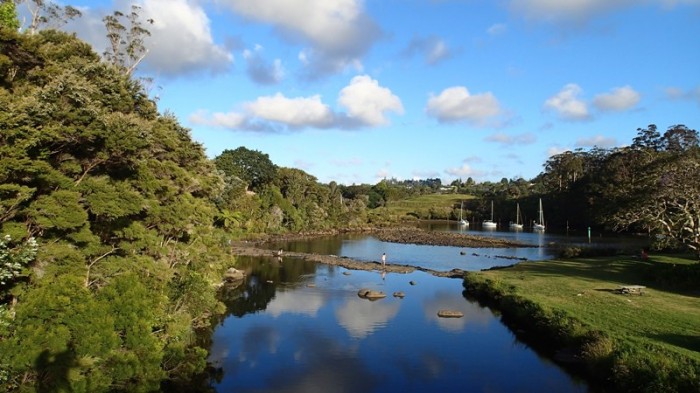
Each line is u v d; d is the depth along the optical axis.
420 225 146.75
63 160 20.33
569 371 22.97
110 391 17.22
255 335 29.33
